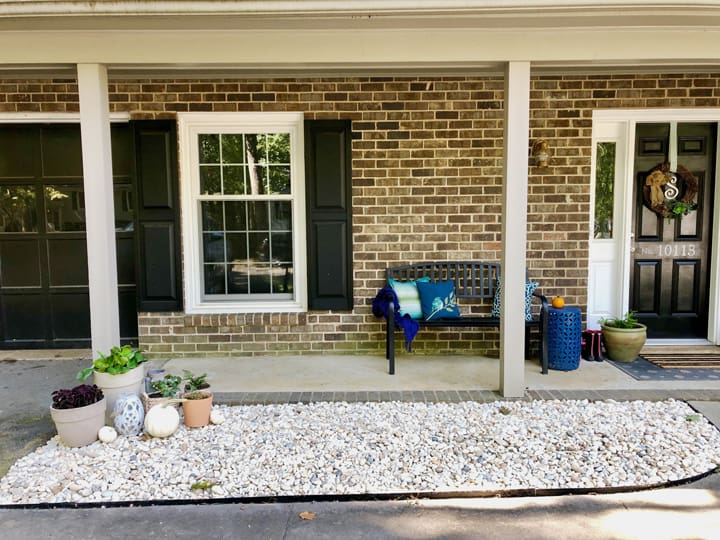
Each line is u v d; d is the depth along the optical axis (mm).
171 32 3344
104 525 2346
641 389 3754
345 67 3525
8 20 3098
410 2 3016
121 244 4898
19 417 3453
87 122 3387
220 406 3582
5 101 4684
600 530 2271
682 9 3023
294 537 2258
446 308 4410
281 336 4781
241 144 4758
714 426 3180
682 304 4941
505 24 3264
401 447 2955
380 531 2289
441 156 4645
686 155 4801
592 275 4918
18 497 2525
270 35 3367
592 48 3361
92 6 3010
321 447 2969
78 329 5055
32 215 4977
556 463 2773
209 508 2475
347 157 4633
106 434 3008
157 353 4758
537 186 4664
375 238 4711
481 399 3619
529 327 4406
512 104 3432
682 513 2389
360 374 4199
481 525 2324
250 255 4891
